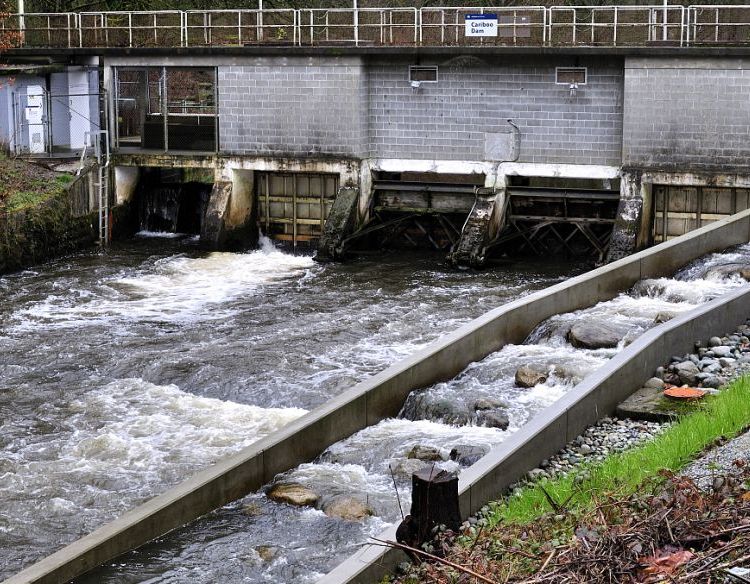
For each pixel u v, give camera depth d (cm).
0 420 2166
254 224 4081
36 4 4912
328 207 3966
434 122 3791
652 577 938
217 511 1625
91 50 4078
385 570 1261
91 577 1428
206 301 3177
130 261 3719
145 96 4112
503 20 3666
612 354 2219
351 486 1681
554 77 3631
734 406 1630
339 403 1878
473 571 1031
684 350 2111
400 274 3481
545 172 3697
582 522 1155
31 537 1662
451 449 1767
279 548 1502
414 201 3875
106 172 4003
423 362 2075
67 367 2506
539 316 2427
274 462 1731
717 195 3512
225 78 3928
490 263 3600
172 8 5034
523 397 2028
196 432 2075
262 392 2286
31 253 3606
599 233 3672
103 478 1867
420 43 3734
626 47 3453
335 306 3072
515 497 1491
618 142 3603
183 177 4603
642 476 1416
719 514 1030
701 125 3425
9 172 3844
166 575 1437
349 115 3791
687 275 2777
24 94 4056
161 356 2539
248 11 3953
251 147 3931
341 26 3812
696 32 3647
